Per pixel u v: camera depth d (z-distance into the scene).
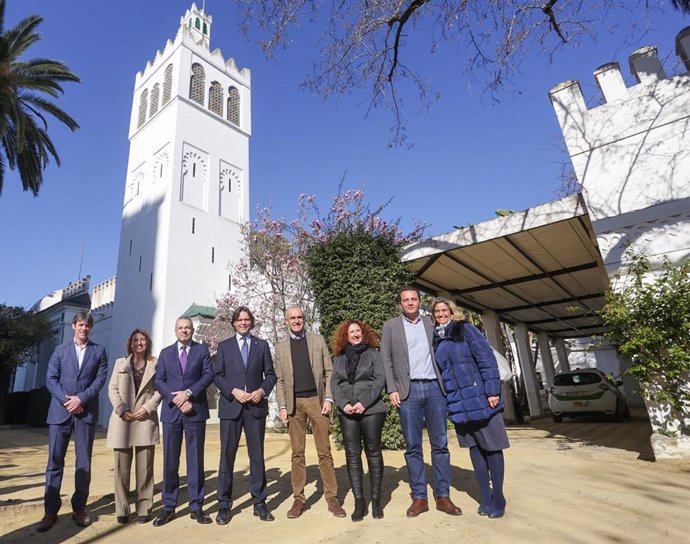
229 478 4.00
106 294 28.83
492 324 14.48
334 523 3.71
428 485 4.95
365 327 4.36
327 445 4.18
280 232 16.56
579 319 17.44
